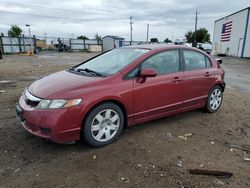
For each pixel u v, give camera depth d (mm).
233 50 38594
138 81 4113
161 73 4496
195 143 4090
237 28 37062
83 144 3920
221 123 5086
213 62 5676
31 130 3639
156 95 4367
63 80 3957
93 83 3746
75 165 3318
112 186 2893
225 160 3564
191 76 4949
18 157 3496
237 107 6348
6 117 5027
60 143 3697
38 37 52875
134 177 3074
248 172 3271
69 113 3436
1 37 36219
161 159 3521
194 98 5137
